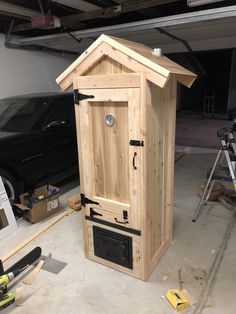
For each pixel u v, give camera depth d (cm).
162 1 352
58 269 225
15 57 516
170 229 248
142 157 181
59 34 479
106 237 216
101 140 200
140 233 198
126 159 192
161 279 211
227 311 180
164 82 160
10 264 236
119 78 176
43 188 323
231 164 281
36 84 568
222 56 1236
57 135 364
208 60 1277
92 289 204
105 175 206
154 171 201
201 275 214
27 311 186
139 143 179
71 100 407
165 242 243
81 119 202
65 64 640
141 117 174
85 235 231
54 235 278
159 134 202
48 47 577
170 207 239
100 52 180
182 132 786
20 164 313
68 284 209
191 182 409
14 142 307
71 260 237
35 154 331
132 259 210
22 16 442
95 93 189
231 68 1027
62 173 382
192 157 540
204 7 444
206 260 232
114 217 207
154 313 180
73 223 301
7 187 314
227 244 253
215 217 304
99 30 442
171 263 229
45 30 556
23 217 311
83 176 215
